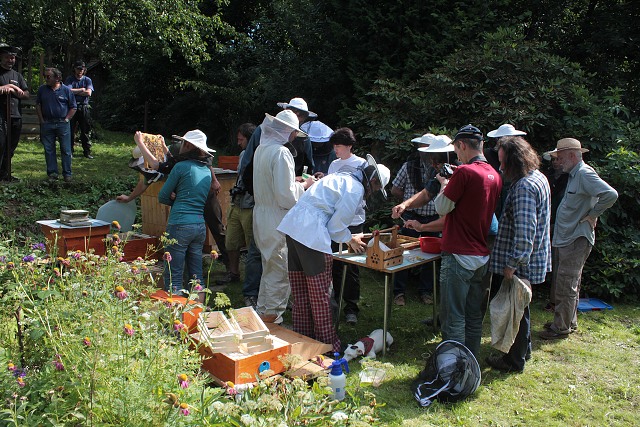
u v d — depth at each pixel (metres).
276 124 4.50
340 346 4.32
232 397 2.88
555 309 5.01
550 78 7.04
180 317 3.52
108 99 18.05
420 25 8.98
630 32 10.60
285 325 4.98
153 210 6.13
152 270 5.00
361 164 4.30
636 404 3.87
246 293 5.15
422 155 5.37
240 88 14.71
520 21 9.59
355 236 4.61
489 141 6.45
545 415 3.66
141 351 2.69
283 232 4.07
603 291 6.05
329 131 5.93
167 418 2.33
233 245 5.69
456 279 3.85
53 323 2.70
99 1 11.38
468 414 3.61
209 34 13.88
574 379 4.20
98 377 2.41
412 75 8.50
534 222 3.91
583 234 4.79
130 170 9.66
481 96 6.93
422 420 3.52
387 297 4.43
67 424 2.36
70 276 3.23
